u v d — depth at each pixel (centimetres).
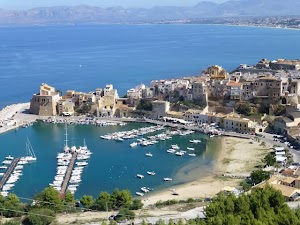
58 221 19125
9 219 19250
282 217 16838
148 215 19675
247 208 17738
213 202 18912
